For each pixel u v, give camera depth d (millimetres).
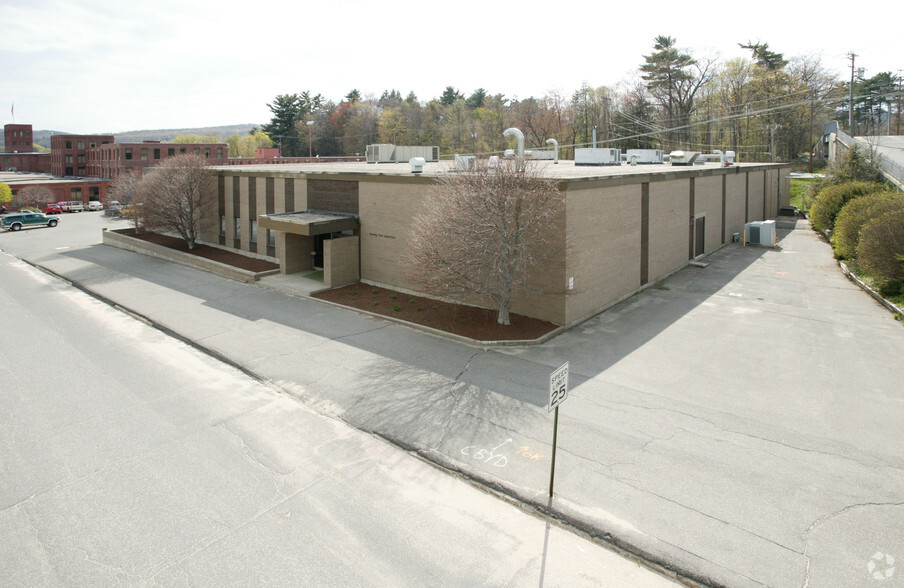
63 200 77250
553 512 9289
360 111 121438
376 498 9797
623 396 13516
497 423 12297
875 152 45094
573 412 12727
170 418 12773
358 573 8016
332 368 15562
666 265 26016
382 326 19188
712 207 31766
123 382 14867
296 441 11742
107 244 38969
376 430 12133
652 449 11125
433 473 10586
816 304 21172
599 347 16938
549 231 18375
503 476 10336
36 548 8594
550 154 38125
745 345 16891
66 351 17312
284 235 26203
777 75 75875
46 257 34188
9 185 72375
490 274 18219
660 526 8891
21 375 15328
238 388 14461
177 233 38125
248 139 153375
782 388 13828
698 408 12836
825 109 81312
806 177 66375
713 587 7734
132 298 23516
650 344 17125
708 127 82000
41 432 12148
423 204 21703
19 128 151000
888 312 20000
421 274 19406
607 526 8898
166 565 8195
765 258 30141
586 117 83875
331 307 21656
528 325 18641
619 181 21016
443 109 117062
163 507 9539
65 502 9711
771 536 8617
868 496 9539
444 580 7883
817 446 11141
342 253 24328
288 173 28031
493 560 8297
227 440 11781
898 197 24781
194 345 17719
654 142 80438
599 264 20281
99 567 8172
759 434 11641
